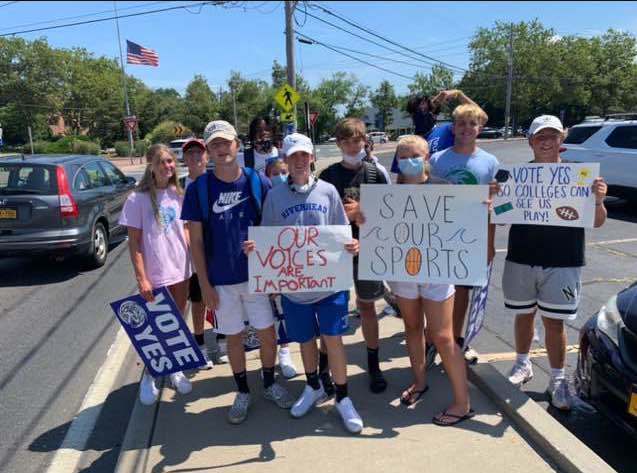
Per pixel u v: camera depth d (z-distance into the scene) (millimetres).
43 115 65875
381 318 5090
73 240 7098
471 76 74250
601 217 3318
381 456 2922
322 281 3150
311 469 2834
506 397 3342
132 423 3354
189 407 3574
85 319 5680
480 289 3510
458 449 2961
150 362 3541
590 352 3186
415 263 3229
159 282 3650
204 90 84125
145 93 77938
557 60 67125
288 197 3176
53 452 3340
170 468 2896
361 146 3646
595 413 3535
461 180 3664
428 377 3842
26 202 6957
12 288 6875
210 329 5031
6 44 61781
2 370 4492
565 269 3361
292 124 17344
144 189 3629
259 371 4105
